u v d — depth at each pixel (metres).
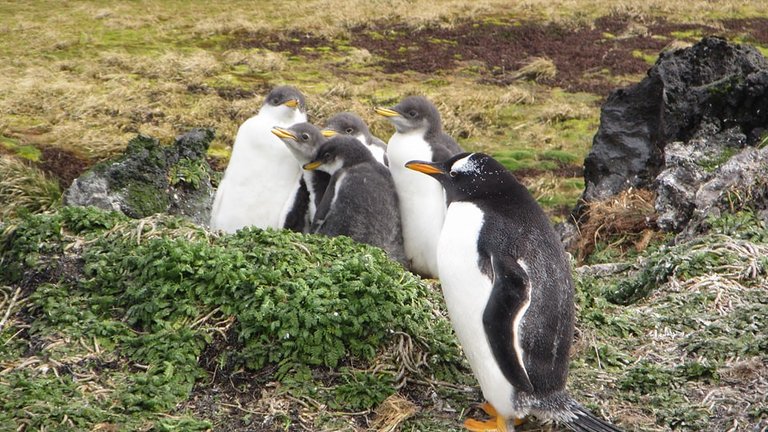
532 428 8.70
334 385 9.15
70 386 8.95
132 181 14.95
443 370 9.45
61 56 27.39
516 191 8.72
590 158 17.36
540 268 8.24
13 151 20.09
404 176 13.40
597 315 10.57
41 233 10.82
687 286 11.48
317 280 9.72
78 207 11.42
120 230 10.95
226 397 9.08
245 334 9.37
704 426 8.66
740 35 31.80
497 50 30.03
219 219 13.97
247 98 24.64
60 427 8.37
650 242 15.02
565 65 28.80
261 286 9.68
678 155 15.41
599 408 8.93
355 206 12.62
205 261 10.08
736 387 9.27
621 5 34.19
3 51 27.52
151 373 9.16
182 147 16.02
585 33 31.66
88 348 9.49
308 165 13.23
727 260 11.85
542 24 32.22
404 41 30.67
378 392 9.00
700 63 17.11
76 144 20.91
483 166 8.77
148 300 9.87
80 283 10.27
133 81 25.28
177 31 30.67
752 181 13.96
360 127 15.27
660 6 34.66
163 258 10.05
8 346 9.66
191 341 9.40
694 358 9.91
